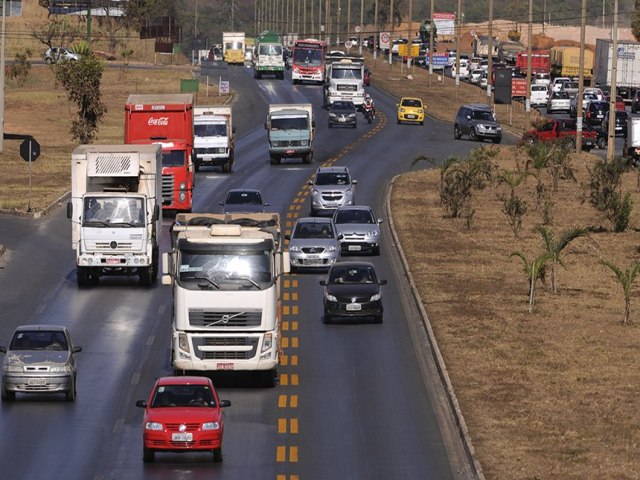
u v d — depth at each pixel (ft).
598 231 621.31
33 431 292.81
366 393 333.01
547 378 342.23
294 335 403.13
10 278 483.10
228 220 377.09
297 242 511.81
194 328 332.19
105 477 255.91
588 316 430.20
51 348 326.24
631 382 338.54
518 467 259.80
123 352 376.27
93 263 465.47
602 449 273.13
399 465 268.00
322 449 280.10
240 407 317.42
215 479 254.88
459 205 655.76
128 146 495.00
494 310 436.35
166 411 269.03
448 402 322.96
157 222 485.56
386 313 435.12
